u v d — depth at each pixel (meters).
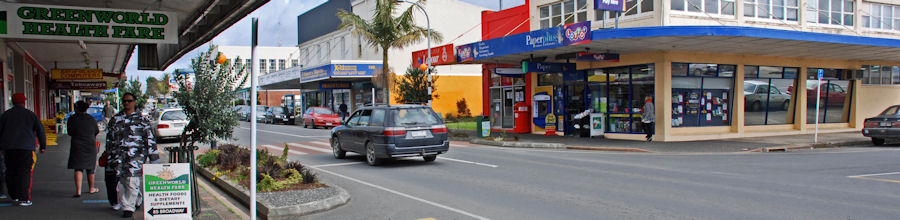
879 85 23.80
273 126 35.03
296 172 9.57
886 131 16.30
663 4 17.47
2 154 8.07
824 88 21.97
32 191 8.69
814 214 6.97
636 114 18.95
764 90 20.42
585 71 20.58
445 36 39.59
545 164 12.70
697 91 19.00
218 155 11.52
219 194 9.20
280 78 44.00
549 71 19.92
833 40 16.39
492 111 26.20
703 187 9.16
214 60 9.98
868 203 7.64
